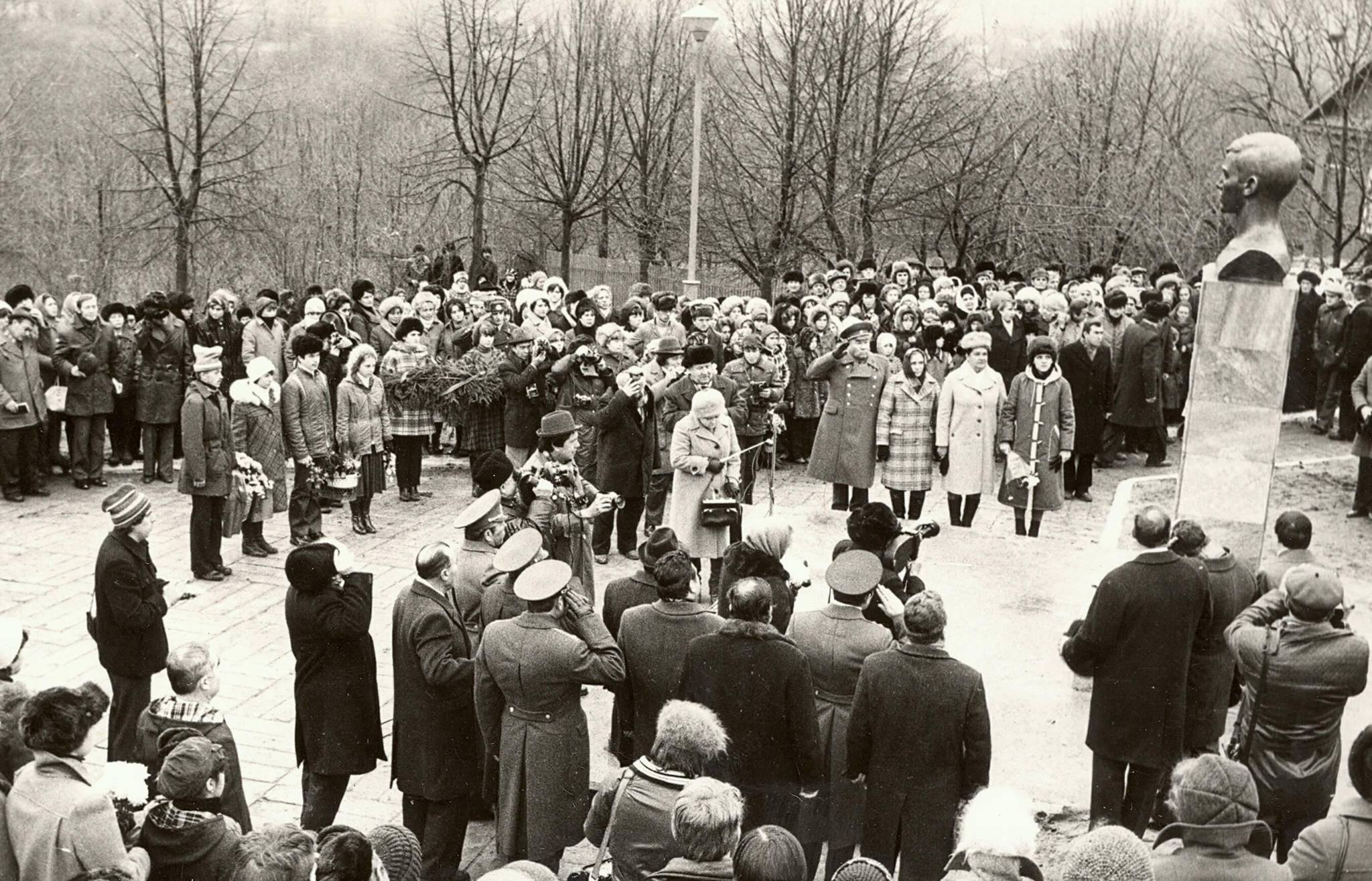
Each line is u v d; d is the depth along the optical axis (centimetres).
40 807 475
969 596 977
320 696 652
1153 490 1423
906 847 539
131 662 733
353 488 1242
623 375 1170
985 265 2184
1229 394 772
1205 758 424
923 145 2602
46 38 2155
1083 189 2586
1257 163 753
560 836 600
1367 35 1859
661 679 608
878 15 2527
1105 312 1619
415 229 2605
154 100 2250
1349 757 450
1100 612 607
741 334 1405
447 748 630
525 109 2681
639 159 2744
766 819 558
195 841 474
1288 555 713
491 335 1427
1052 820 642
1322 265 1897
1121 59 2505
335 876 394
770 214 2603
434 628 627
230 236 2378
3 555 1144
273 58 2370
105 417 1394
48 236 2219
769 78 2559
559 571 591
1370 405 1130
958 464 1202
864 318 1648
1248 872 407
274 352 1441
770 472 1481
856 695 548
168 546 1199
